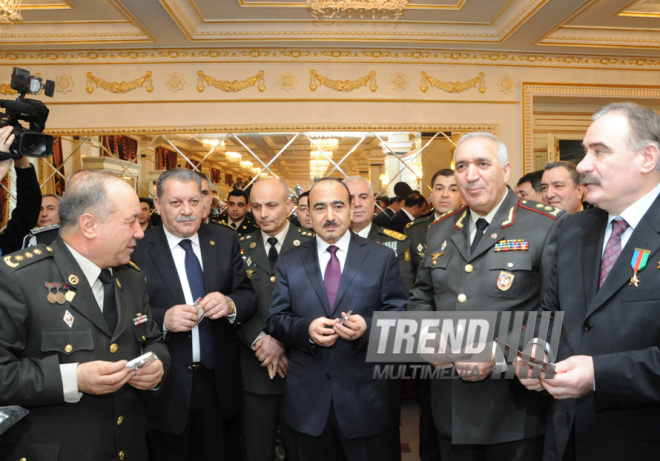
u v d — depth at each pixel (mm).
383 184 6301
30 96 6051
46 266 1438
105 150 6160
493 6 5238
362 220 3111
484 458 1842
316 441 1986
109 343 1490
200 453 2262
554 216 1826
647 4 5246
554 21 5266
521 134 6293
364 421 1945
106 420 1464
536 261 1775
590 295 1426
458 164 1890
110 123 6137
